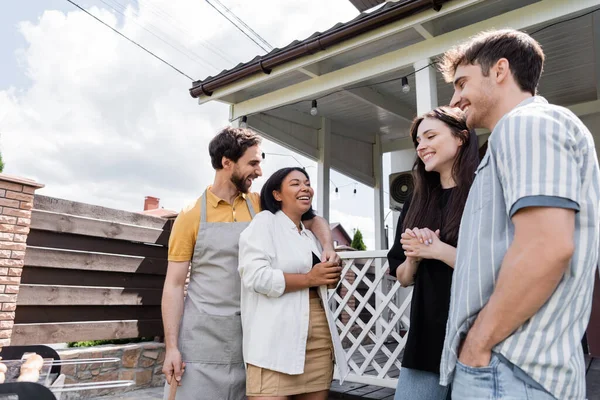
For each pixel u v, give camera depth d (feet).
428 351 4.41
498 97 3.47
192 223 5.70
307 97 14.10
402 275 4.96
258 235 5.18
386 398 10.19
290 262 5.24
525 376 2.78
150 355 13.25
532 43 3.51
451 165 4.82
